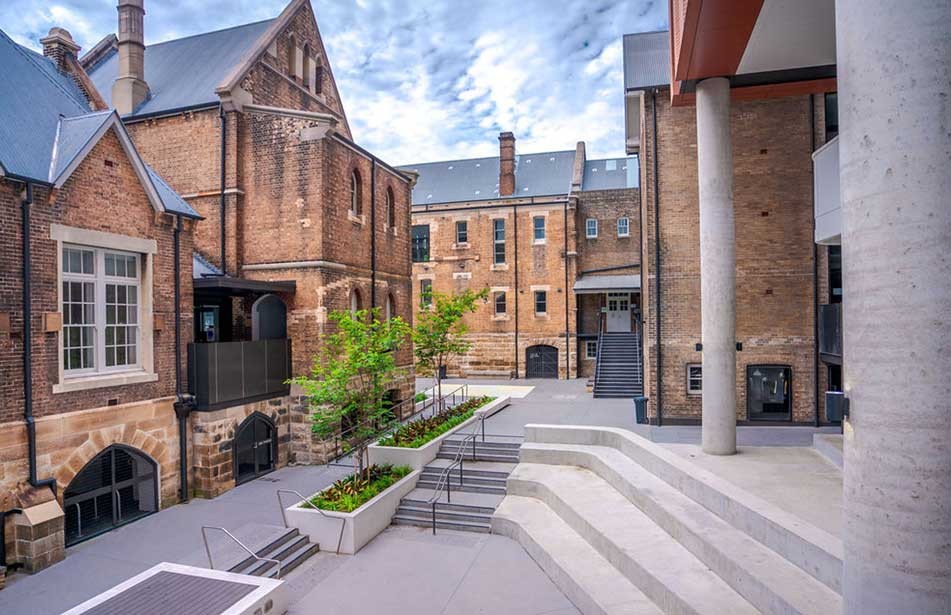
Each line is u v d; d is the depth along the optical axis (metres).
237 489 15.48
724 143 12.23
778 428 16.55
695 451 12.99
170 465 14.32
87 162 12.48
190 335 15.14
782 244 17.33
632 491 12.06
